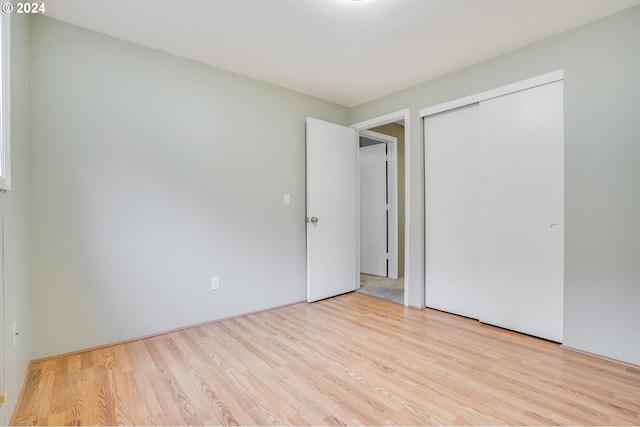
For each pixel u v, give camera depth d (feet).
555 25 6.98
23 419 4.78
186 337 7.93
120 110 7.50
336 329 8.50
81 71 7.01
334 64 8.90
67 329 6.87
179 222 8.40
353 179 12.51
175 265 8.34
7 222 4.75
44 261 6.58
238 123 9.52
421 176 10.32
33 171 6.44
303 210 11.24
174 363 6.55
